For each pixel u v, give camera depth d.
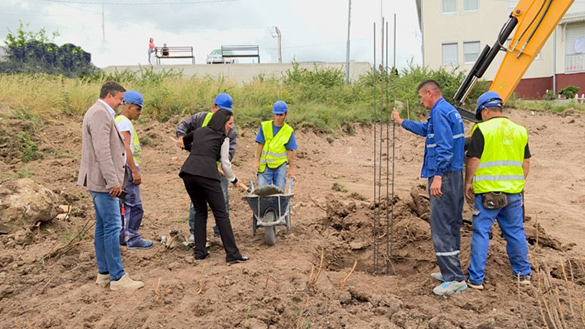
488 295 4.87
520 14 7.05
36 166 10.20
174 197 9.15
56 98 14.03
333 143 16.06
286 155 7.32
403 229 6.98
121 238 6.14
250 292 4.70
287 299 4.57
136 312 4.34
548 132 20.66
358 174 12.91
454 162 4.91
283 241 6.63
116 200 4.80
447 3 31.62
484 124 5.05
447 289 4.87
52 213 6.55
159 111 15.02
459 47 31.66
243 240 6.70
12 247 5.92
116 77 20.56
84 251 5.91
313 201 8.82
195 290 4.79
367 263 6.59
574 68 29.98
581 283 5.28
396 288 5.23
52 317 4.20
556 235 7.73
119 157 4.80
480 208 5.05
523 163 5.40
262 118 15.57
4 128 11.37
